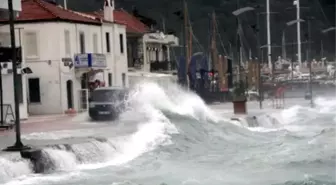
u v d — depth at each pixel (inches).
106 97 4736.7
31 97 5930.1
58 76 5900.6
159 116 4377.5
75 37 6215.6
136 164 2942.9
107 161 3038.9
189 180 2534.5
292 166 2906.0
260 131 4648.1
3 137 3491.6
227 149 3560.5
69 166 2817.4
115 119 4694.9
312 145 3681.1
